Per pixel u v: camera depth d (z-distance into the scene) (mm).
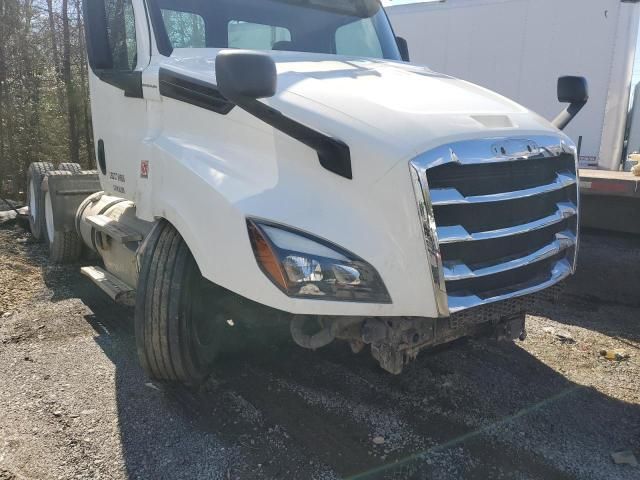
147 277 3295
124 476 2807
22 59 15062
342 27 4691
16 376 3773
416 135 2705
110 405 3438
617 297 5633
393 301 2678
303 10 4508
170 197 3293
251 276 2766
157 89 3699
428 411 3432
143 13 3990
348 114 2834
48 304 5172
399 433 3195
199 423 3270
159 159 3500
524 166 3074
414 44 10375
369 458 2969
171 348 3281
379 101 2982
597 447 3100
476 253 2846
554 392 3697
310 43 4457
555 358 4219
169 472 2842
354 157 2711
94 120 4719
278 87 3127
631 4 8234
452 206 2736
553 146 3215
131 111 4082
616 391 3732
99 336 4477
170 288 3236
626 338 4625
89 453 2977
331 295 2672
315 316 3109
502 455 3012
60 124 15680
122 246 4465
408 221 2621
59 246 6301
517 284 3023
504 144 2918
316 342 3115
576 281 6094
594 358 4234
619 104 8547
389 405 3488
